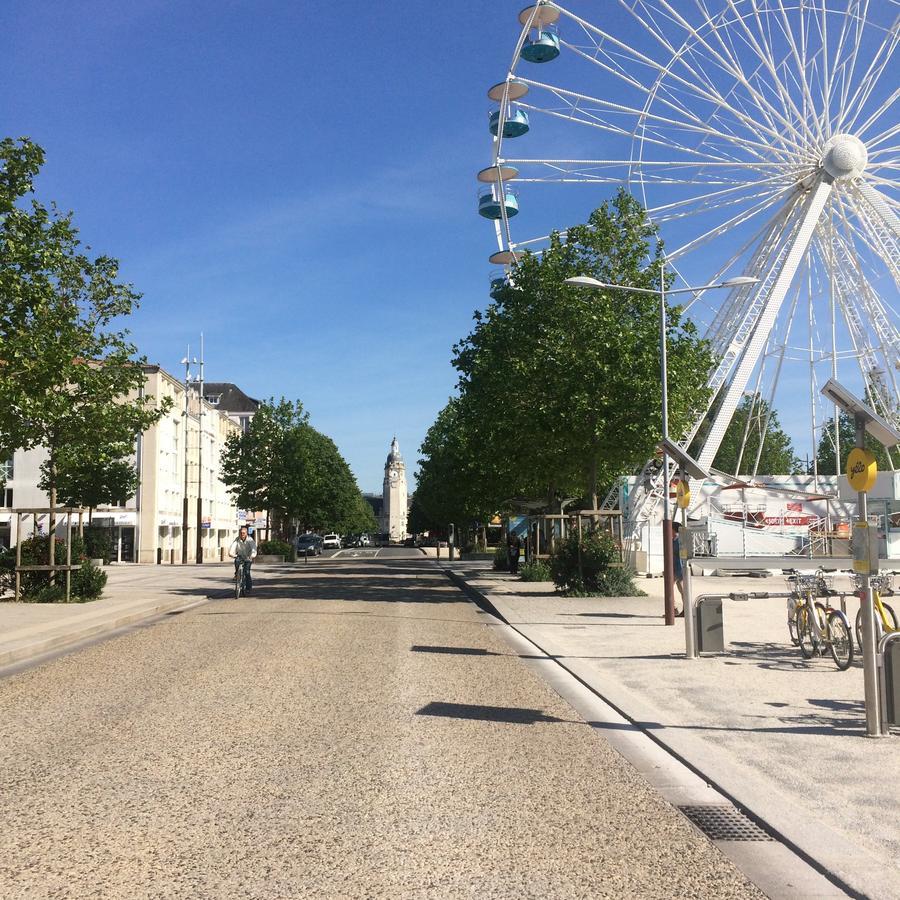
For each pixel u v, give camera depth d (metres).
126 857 4.71
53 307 20.83
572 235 27.70
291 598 25.48
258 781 6.20
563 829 5.21
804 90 32.53
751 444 69.75
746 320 32.53
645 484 36.81
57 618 17.95
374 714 8.59
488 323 29.44
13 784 6.12
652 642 14.30
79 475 33.31
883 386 34.22
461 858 4.73
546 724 8.25
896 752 6.86
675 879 4.45
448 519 67.56
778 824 5.15
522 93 34.69
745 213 33.84
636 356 24.94
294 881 4.39
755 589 25.52
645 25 30.84
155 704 9.09
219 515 74.50
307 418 57.84
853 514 38.31
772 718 8.18
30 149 16.38
